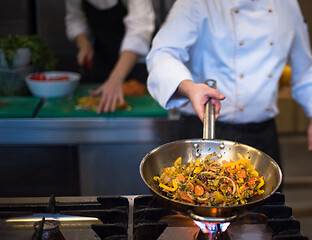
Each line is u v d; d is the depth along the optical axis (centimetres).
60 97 207
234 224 86
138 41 201
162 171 90
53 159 183
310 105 150
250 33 128
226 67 132
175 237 82
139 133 180
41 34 255
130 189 187
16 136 180
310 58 145
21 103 194
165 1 231
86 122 178
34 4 252
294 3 134
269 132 142
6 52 201
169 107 111
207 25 128
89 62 229
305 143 220
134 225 84
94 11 227
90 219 88
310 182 221
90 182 185
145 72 234
